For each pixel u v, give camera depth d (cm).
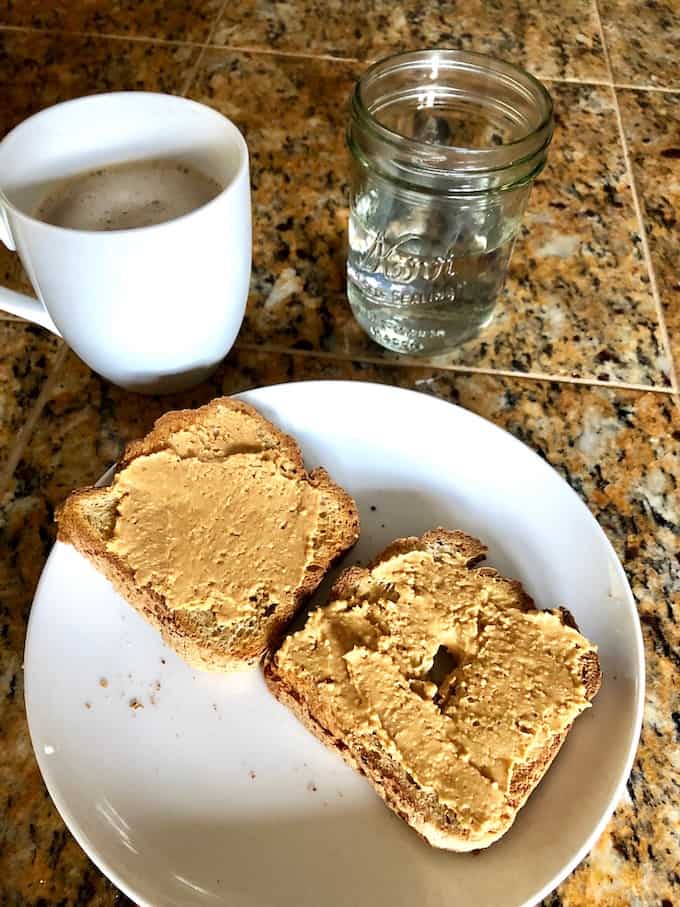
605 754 33
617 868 34
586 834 31
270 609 38
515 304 53
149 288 38
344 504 41
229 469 40
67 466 45
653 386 50
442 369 50
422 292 47
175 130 43
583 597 38
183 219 36
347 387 44
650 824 35
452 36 72
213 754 35
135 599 38
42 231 35
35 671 35
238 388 48
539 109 43
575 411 48
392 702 35
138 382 45
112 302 38
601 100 67
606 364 50
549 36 73
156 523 39
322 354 50
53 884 33
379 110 46
